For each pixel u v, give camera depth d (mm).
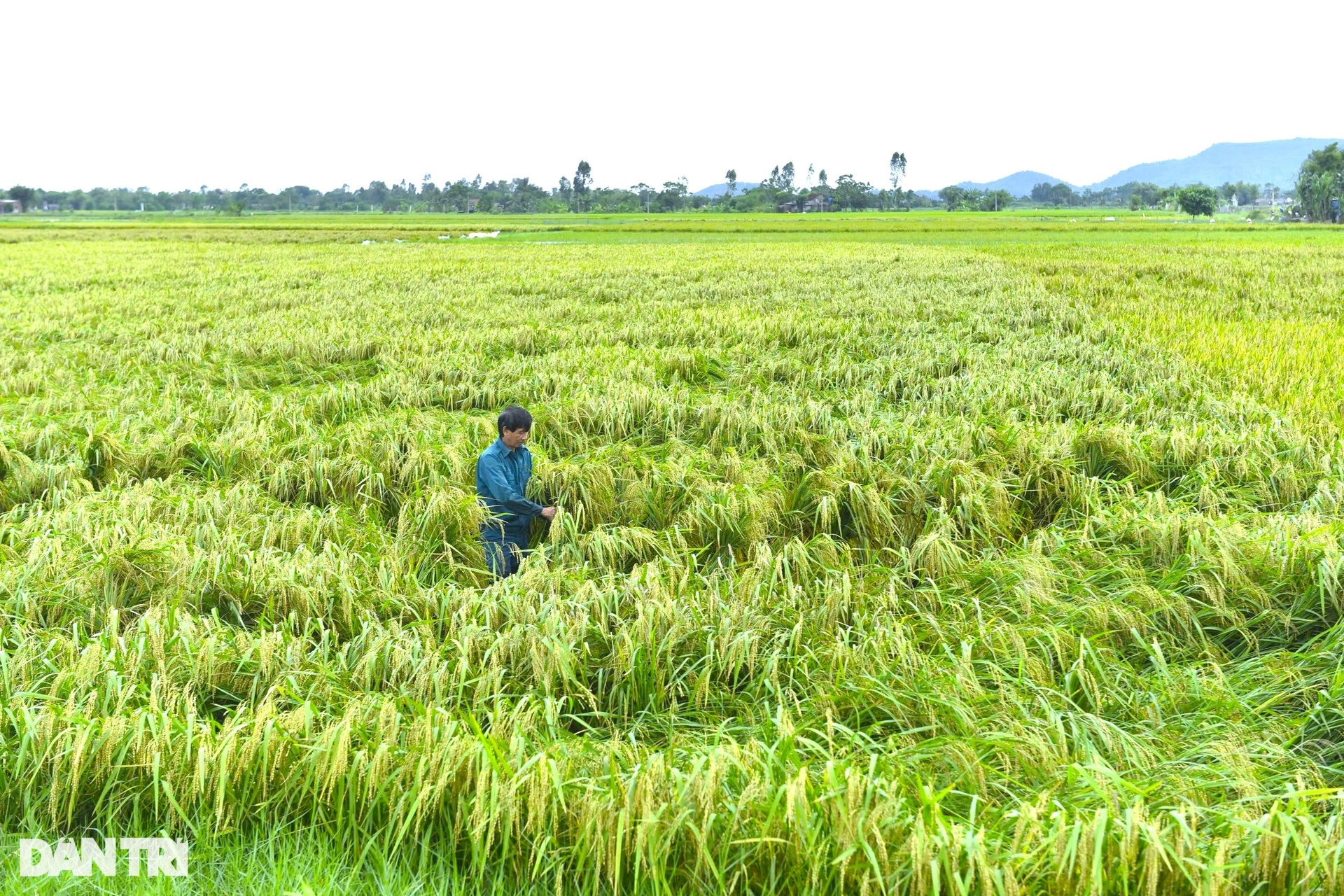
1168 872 2980
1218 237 66438
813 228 91938
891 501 6926
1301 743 4184
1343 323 17234
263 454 8383
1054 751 3750
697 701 4398
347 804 3486
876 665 4484
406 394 11148
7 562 5605
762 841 3113
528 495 7242
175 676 4258
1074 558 5992
